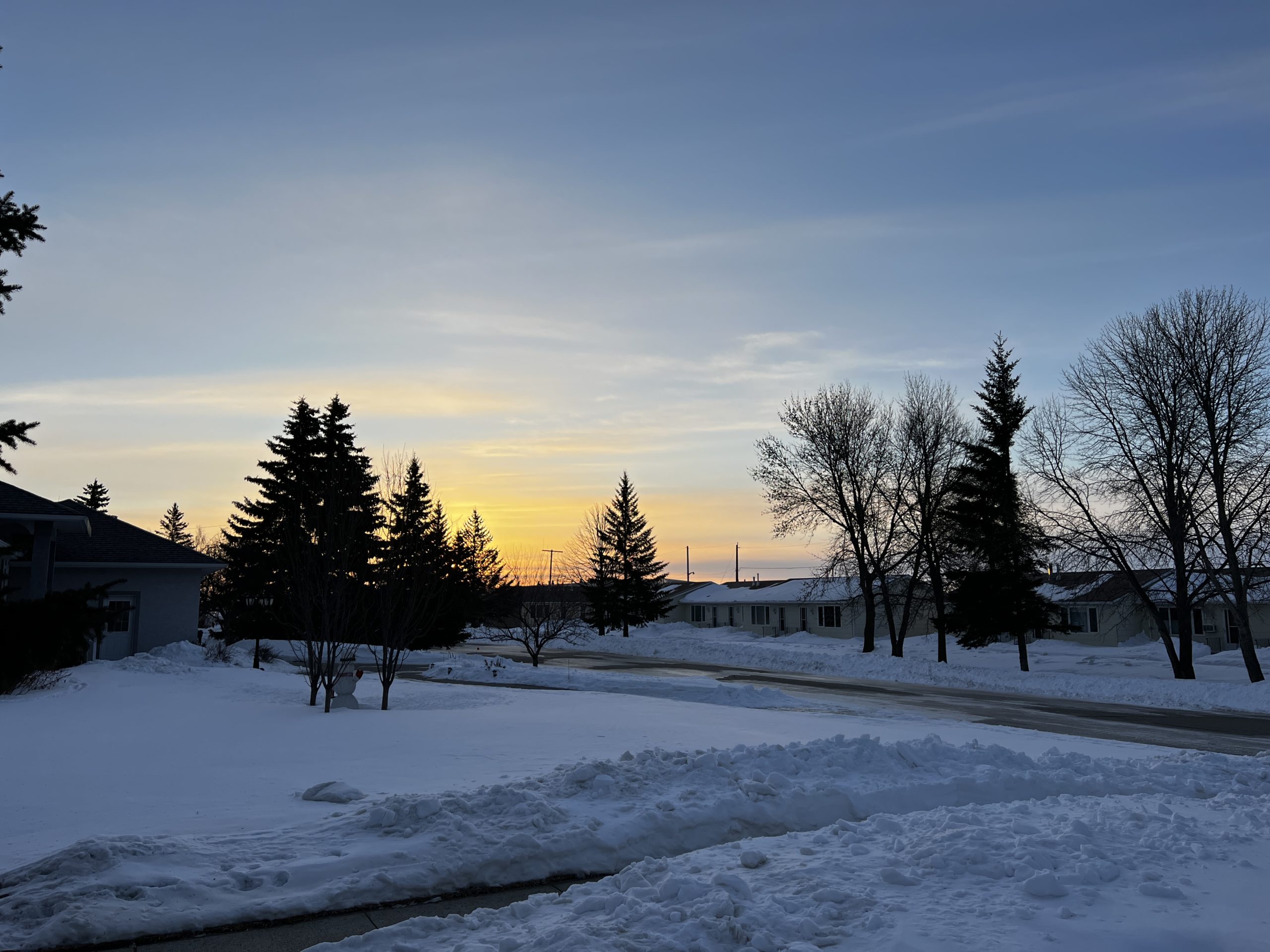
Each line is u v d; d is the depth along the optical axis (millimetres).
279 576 28766
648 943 4641
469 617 42438
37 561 25203
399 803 7141
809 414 42469
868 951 4469
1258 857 6062
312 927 5469
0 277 16828
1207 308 28953
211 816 7949
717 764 8727
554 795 7898
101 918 5211
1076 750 14086
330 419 37781
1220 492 28344
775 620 70875
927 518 39781
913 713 20969
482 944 4949
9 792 9086
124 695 18562
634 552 73375
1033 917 4859
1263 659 38969
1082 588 51250
